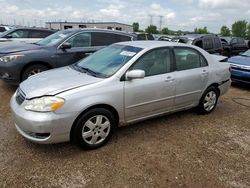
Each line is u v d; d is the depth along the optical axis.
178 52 4.59
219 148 3.89
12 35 10.97
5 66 6.06
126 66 3.88
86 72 4.09
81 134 3.49
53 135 3.28
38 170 3.15
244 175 3.24
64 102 3.28
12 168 3.17
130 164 3.36
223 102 6.38
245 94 7.30
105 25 39.78
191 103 4.90
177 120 4.93
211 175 3.20
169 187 2.95
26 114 3.26
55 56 6.57
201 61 4.99
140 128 4.47
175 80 4.41
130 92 3.84
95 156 3.51
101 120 3.65
